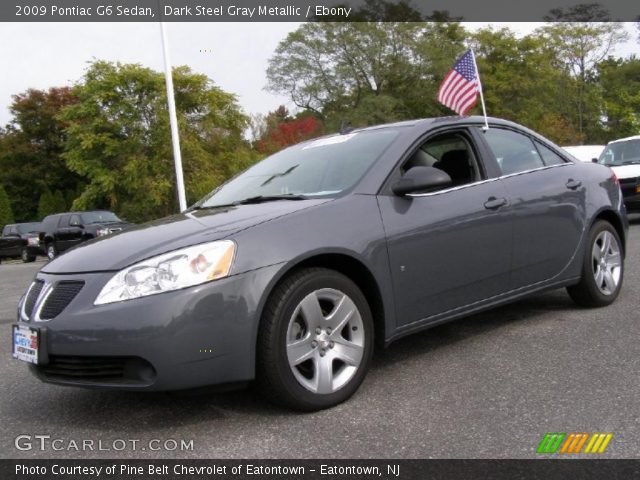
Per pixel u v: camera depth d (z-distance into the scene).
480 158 4.07
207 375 2.76
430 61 44.12
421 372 3.54
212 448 2.69
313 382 3.03
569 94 49.03
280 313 2.91
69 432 2.98
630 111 48.19
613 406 2.87
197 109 30.92
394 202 3.48
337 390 3.08
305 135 42.09
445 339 4.20
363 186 3.46
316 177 3.76
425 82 45.56
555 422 2.73
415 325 3.51
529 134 4.61
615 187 5.04
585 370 3.38
